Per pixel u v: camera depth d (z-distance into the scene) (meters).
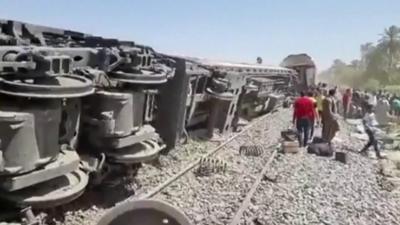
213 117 15.15
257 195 8.75
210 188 9.03
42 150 5.39
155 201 3.22
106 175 7.62
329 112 16.12
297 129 16.05
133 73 7.77
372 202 9.26
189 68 11.60
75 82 5.77
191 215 7.20
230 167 11.10
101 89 7.01
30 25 7.30
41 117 5.32
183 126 11.54
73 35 8.98
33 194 5.46
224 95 14.80
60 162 5.74
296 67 42.81
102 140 7.11
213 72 14.84
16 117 4.88
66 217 6.59
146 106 8.56
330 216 7.96
